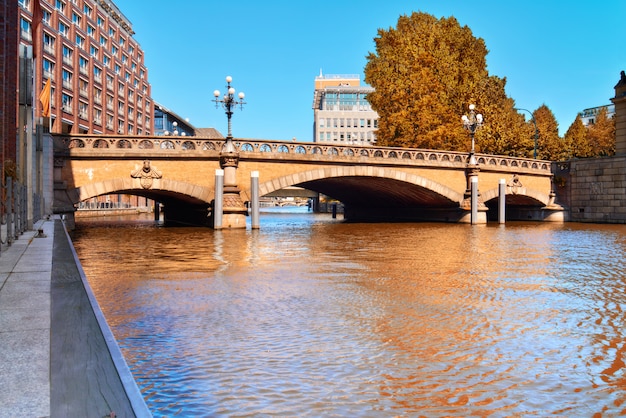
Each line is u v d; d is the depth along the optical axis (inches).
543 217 1940.2
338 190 2012.8
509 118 2274.9
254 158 1272.1
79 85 2551.7
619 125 1771.7
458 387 206.2
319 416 177.2
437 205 1871.3
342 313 338.0
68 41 2404.0
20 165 869.8
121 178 1163.3
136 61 3432.6
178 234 1103.6
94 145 1166.3
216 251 737.6
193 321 313.1
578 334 287.6
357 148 1450.5
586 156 2731.3
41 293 220.1
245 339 273.6
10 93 816.9
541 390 203.6
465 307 358.3
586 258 668.1
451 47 2102.6
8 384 114.8
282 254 701.3
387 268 562.3
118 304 361.7
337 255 693.9
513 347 261.7
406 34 2062.0
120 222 1787.6
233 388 202.4
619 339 277.4
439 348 259.3
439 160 1599.4
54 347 135.6
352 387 205.0
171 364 231.3
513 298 392.2
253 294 402.9
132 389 107.6
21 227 561.6
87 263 593.9
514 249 793.6
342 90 5467.5
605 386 208.2
